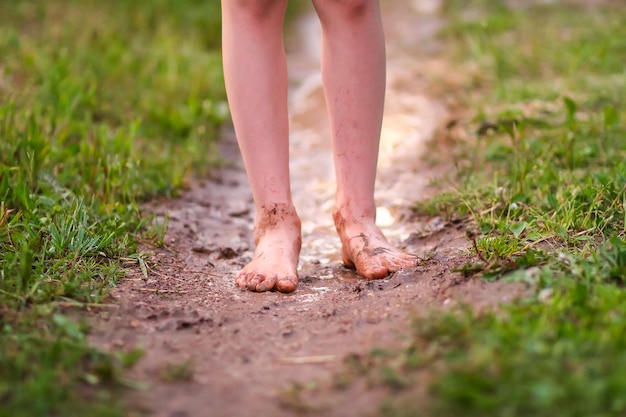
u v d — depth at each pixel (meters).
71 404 1.44
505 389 1.39
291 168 3.37
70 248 2.23
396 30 5.45
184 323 1.89
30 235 2.24
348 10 2.14
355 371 1.59
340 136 2.24
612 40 4.46
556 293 1.72
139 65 4.33
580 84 3.86
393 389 1.49
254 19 2.18
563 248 2.12
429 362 1.55
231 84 2.21
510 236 2.26
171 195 3.00
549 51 4.48
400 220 2.75
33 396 1.44
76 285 1.98
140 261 2.28
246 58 2.18
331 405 1.47
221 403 1.50
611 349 1.49
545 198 2.49
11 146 2.79
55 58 4.13
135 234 2.49
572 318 1.64
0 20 4.83
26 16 4.98
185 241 2.59
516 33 4.96
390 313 1.91
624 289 1.77
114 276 2.15
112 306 1.96
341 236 2.32
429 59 4.68
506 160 2.97
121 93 3.92
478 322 1.65
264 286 2.17
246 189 3.20
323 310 2.00
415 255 2.31
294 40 5.51
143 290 2.12
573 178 2.61
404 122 3.68
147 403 1.49
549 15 5.38
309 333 1.86
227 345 1.80
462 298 1.86
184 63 4.42
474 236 2.34
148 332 1.85
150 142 3.46
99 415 1.42
